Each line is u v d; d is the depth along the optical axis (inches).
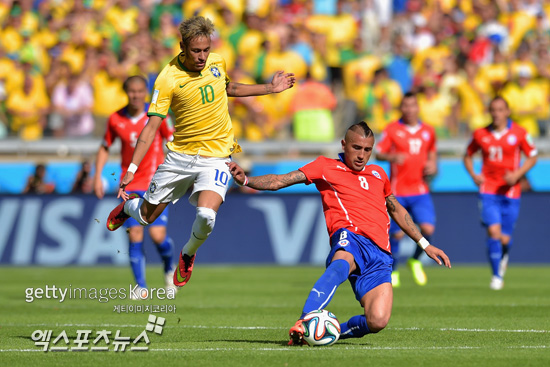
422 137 1726.1
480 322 1157.1
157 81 995.3
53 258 2234.3
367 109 2593.5
